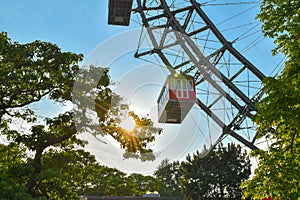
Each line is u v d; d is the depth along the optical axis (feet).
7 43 46.39
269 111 28.60
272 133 33.09
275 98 28.48
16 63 45.78
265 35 35.32
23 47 46.14
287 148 30.68
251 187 31.78
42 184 48.01
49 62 46.47
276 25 35.17
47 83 46.24
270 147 32.37
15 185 43.62
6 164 50.42
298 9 34.22
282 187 28.99
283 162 30.53
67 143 55.62
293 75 31.24
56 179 46.50
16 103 50.21
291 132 31.07
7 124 50.98
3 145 50.47
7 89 46.83
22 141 49.85
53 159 53.47
